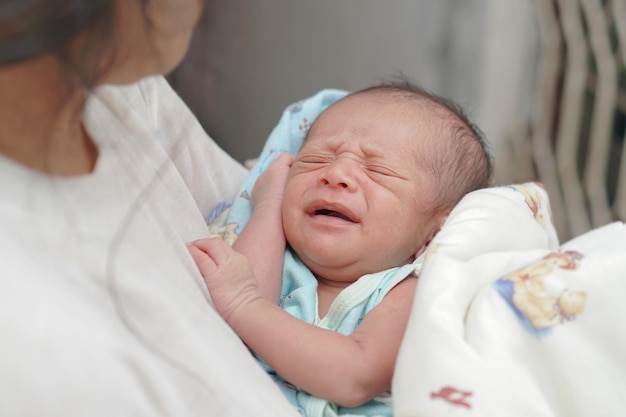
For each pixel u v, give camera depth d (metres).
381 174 1.07
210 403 0.65
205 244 0.92
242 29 2.77
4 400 0.52
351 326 0.98
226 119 2.97
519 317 0.79
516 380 0.76
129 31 0.61
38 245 0.58
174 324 0.65
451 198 1.12
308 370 0.86
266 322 0.88
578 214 2.40
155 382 0.59
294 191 1.09
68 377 0.54
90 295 0.60
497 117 2.57
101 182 0.67
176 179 0.91
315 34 2.89
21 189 0.60
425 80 2.78
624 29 2.17
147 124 0.88
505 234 0.93
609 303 0.79
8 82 0.58
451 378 0.75
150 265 0.68
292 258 1.09
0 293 0.53
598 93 2.25
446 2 2.69
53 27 0.53
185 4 0.64
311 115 1.32
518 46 2.51
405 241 1.06
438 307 0.79
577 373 0.78
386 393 0.92
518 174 2.56
